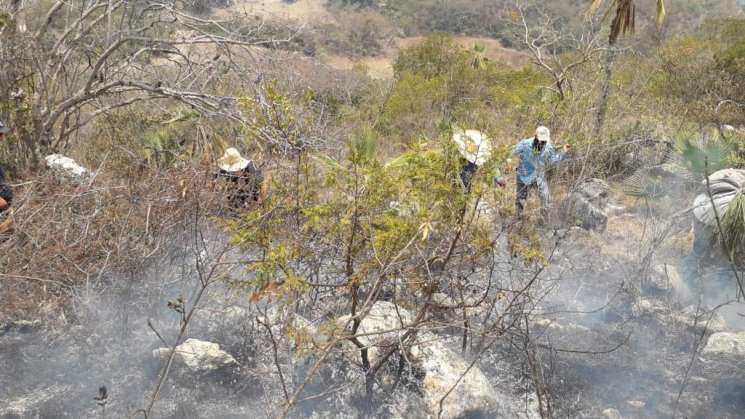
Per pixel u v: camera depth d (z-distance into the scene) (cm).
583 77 1045
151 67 821
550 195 661
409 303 429
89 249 430
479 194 379
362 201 376
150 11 775
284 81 746
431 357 394
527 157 639
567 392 409
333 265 416
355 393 393
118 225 439
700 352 449
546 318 471
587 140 781
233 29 785
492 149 392
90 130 834
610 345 453
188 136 713
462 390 376
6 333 425
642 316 492
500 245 487
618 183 815
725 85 1230
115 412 371
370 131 423
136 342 428
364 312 358
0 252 421
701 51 1528
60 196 451
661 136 877
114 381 398
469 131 445
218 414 373
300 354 360
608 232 661
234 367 404
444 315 430
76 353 416
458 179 383
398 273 388
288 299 382
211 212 450
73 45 753
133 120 769
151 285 439
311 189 413
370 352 404
